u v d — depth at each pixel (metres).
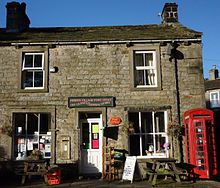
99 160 13.74
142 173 13.21
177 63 14.14
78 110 13.68
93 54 14.16
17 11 15.75
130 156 13.03
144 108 13.70
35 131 13.74
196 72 14.07
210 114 12.84
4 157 13.27
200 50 14.23
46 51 14.12
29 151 13.60
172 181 11.88
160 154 13.57
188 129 12.95
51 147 13.45
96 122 14.00
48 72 13.98
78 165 13.34
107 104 13.71
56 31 15.89
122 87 13.90
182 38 14.10
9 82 13.91
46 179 11.88
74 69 14.05
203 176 12.46
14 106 13.71
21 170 12.71
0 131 13.47
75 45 14.23
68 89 13.88
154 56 14.24
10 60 14.09
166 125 13.70
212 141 12.77
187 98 13.89
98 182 11.95
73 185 11.30
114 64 14.09
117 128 13.58
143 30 15.62
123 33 15.03
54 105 13.74
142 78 14.18
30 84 14.09
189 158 12.99
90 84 13.93
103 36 14.40
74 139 13.52
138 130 13.77
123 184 11.43
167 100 13.82
